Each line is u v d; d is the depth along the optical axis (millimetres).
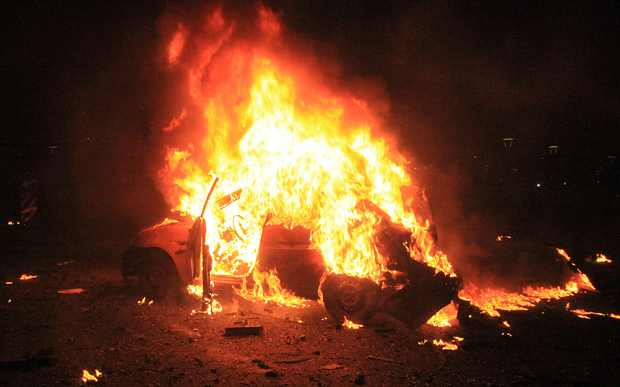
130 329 6750
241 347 6059
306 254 7664
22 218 20016
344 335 6637
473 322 7199
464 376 5129
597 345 6262
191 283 8398
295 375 5133
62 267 11977
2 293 8969
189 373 5145
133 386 4773
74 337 6352
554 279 9648
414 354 5848
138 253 8875
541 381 5039
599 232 21172
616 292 9531
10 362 5242
